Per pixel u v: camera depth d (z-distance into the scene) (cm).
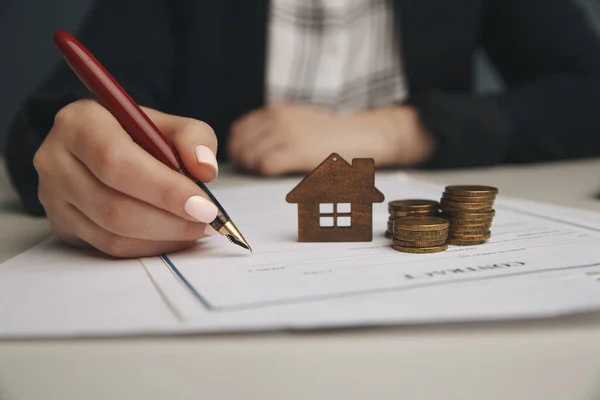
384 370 30
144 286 41
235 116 147
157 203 47
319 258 48
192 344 32
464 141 112
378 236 58
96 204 48
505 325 33
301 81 150
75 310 36
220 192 86
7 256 54
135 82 123
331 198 56
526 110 122
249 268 45
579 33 145
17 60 213
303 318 33
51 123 77
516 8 150
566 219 61
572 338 32
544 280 40
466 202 52
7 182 102
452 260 47
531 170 111
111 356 31
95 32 129
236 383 29
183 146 51
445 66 151
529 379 29
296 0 148
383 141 113
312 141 109
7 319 35
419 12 147
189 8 142
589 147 125
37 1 212
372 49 153
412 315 33
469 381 29
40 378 30
